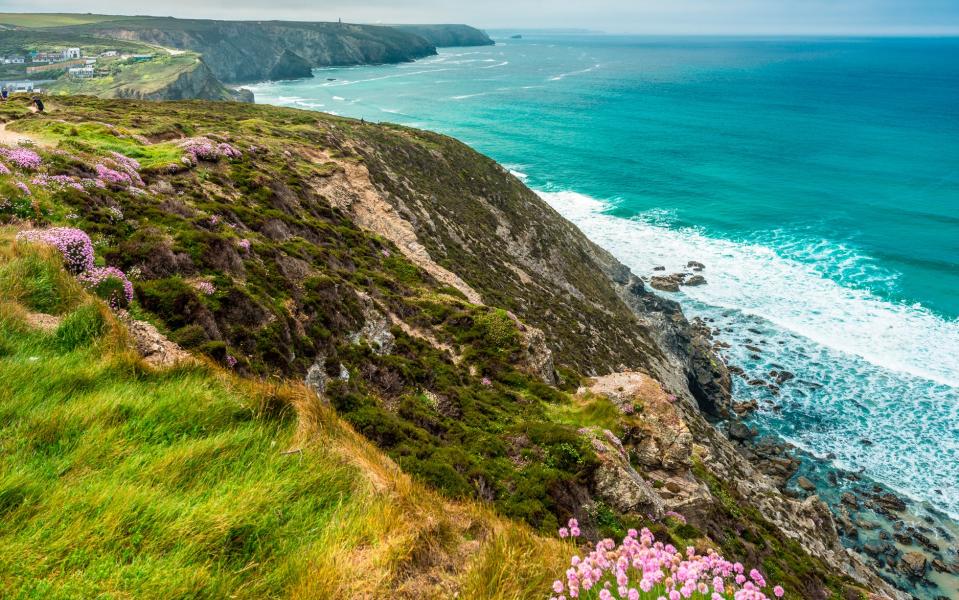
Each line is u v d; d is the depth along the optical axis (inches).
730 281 2669.8
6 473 219.3
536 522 493.0
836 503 1432.1
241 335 554.6
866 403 1808.6
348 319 781.3
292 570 213.2
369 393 664.4
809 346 2128.4
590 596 224.4
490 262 1873.8
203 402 308.3
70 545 193.8
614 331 1860.2
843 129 6284.5
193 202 934.4
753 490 1135.6
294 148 1803.6
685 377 1823.3
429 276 1270.9
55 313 368.2
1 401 263.4
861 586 962.7
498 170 2918.3
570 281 2177.7
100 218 633.0
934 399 1808.6
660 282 2623.0
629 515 603.2
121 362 329.7
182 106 2738.7
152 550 202.2
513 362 930.1
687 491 763.4
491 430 671.1
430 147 2773.1
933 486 1485.0
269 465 266.7
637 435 805.9
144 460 246.8
